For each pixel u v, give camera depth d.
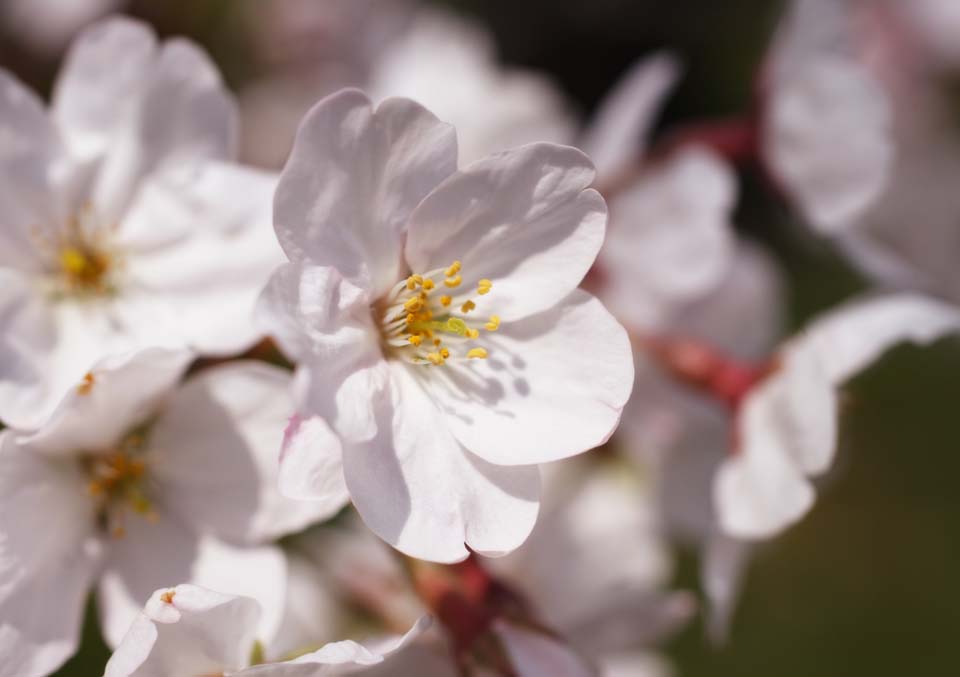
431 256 0.24
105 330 0.26
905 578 0.41
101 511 0.25
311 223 0.24
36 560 0.25
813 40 0.29
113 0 0.35
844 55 0.30
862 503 0.42
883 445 0.43
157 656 0.24
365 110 0.24
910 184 0.37
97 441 0.25
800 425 0.27
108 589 0.25
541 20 0.43
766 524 0.27
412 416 0.24
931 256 0.36
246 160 0.35
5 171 0.26
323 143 0.24
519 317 0.24
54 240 0.26
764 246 0.38
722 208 0.30
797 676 0.40
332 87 0.37
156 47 0.26
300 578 0.29
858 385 0.42
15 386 0.25
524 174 0.24
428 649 0.26
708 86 0.42
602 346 0.24
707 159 0.30
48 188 0.26
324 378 0.23
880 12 0.39
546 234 0.24
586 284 0.30
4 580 0.24
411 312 0.24
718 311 0.31
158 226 0.26
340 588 0.29
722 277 0.31
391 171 0.24
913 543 0.42
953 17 0.39
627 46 0.43
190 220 0.26
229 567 0.25
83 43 0.26
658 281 0.30
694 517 0.30
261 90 0.37
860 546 0.42
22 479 0.25
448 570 0.26
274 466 0.25
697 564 0.37
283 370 0.26
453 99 0.31
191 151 0.26
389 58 0.34
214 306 0.26
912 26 0.39
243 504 0.25
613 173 0.30
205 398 0.25
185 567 0.25
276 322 0.23
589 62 0.44
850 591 0.41
